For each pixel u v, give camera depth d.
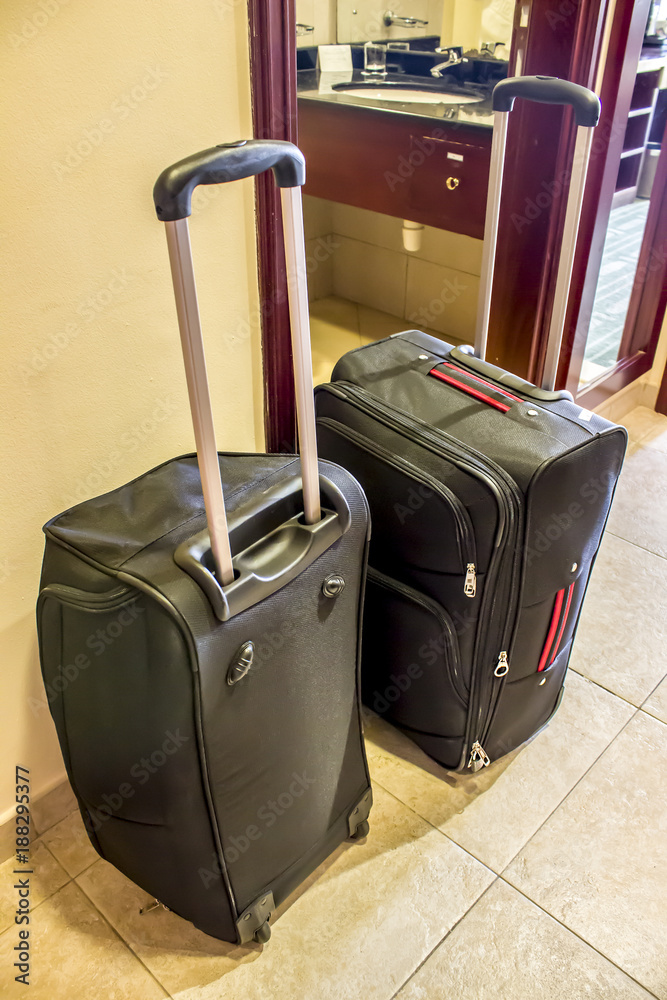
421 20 2.30
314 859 1.18
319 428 1.25
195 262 1.12
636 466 2.22
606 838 1.28
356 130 2.10
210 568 0.87
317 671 1.02
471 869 1.23
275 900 1.13
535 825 1.29
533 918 1.16
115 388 1.09
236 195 1.12
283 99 1.11
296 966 1.11
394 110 1.97
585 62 1.59
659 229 2.19
